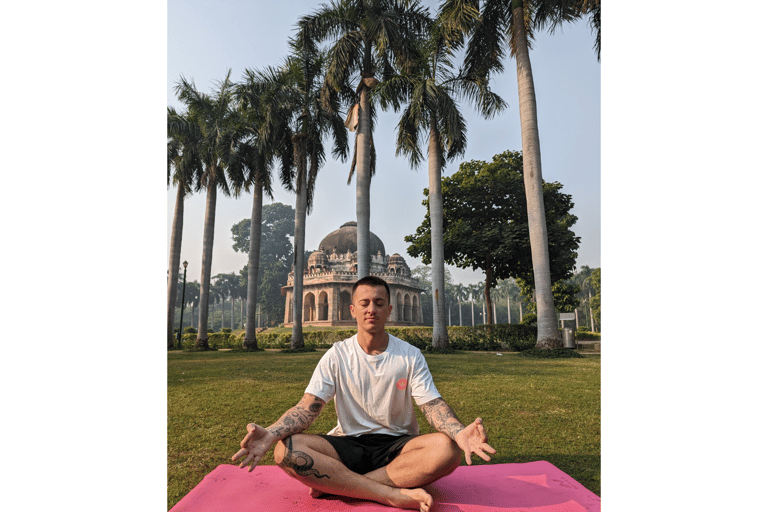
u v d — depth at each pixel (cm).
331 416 533
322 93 1555
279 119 1748
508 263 2019
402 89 1449
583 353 1348
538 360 1157
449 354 1427
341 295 3856
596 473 335
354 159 1641
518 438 430
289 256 4747
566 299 2306
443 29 1357
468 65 1473
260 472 291
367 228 1412
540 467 299
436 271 1555
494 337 1816
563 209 1988
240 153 1955
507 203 2027
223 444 425
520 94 1311
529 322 2356
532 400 609
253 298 2033
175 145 2130
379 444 254
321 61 1739
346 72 1527
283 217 4766
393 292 3759
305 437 237
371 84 1488
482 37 1421
